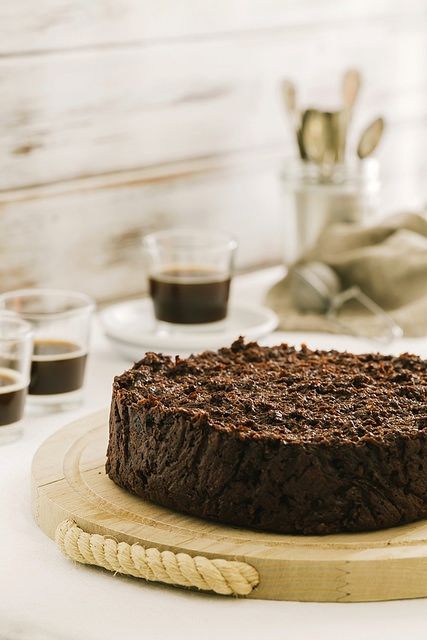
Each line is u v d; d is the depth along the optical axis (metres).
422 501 1.42
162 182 2.67
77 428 1.75
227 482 1.39
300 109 2.84
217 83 2.75
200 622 1.26
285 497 1.38
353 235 2.59
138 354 2.18
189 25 2.64
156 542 1.34
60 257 2.48
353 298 2.50
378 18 3.19
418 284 2.51
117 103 2.52
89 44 2.43
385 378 1.64
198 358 1.73
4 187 2.33
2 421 1.79
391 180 3.39
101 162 2.52
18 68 2.30
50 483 1.53
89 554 1.37
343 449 1.37
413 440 1.39
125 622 1.26
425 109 3.46
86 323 1.99
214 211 2.82
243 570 1.30
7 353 1.80
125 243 2.62
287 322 2.42
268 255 3.01
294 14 2.91
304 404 1.52
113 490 1.52
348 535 1.38
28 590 1.33
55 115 2.40
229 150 2.82
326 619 1.27
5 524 1.51
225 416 1.45
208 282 2.28
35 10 2.30
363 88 3.19
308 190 2.61
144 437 1.46
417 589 1.31
